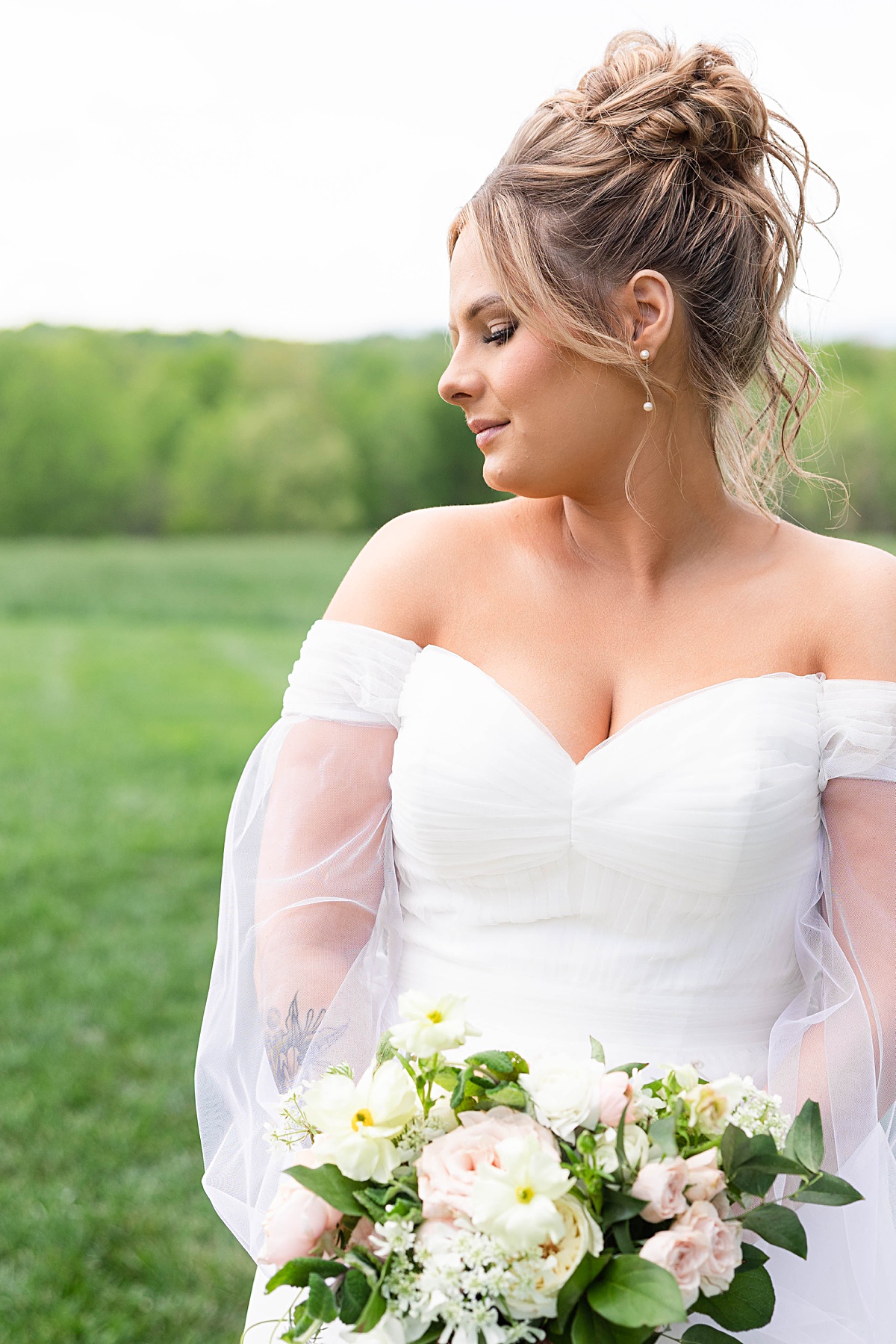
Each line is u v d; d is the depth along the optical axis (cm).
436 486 2542
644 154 156
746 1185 124
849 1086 149
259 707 1199
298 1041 152
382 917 167
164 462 2583
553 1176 115
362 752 163
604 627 166
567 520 171
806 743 160
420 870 163
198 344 2612
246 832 168
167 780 903
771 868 157
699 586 167
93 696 1216
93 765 941
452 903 162
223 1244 352
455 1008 127
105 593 1969
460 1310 114
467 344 158
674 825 153
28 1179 381
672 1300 112
